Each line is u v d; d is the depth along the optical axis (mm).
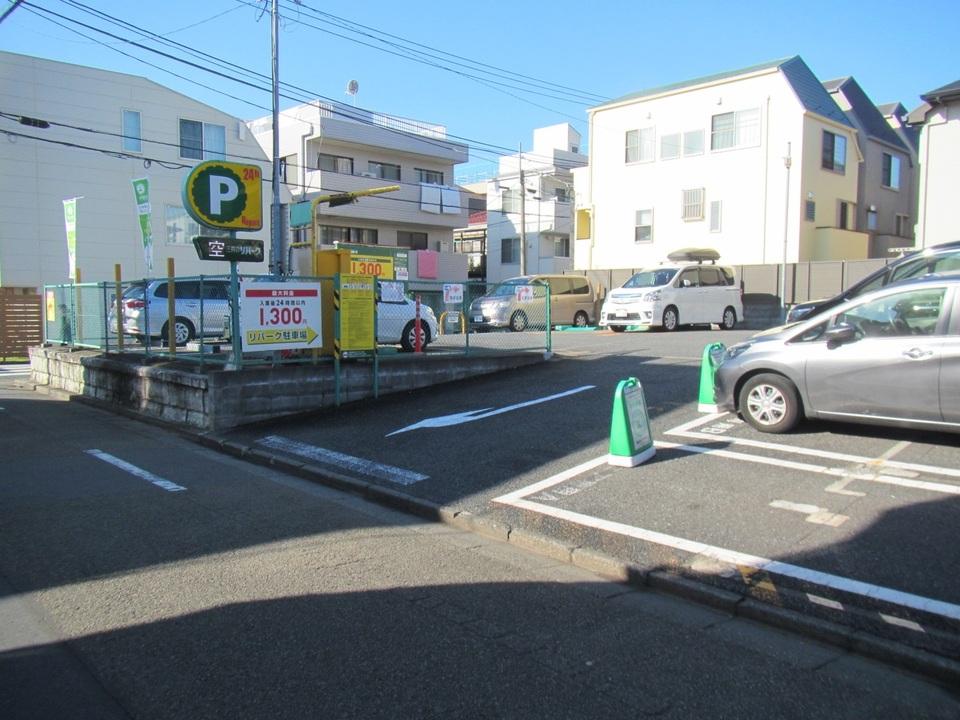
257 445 9539
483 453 8297
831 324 7578
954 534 5195
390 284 12641
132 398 12867
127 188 26906
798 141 26656
